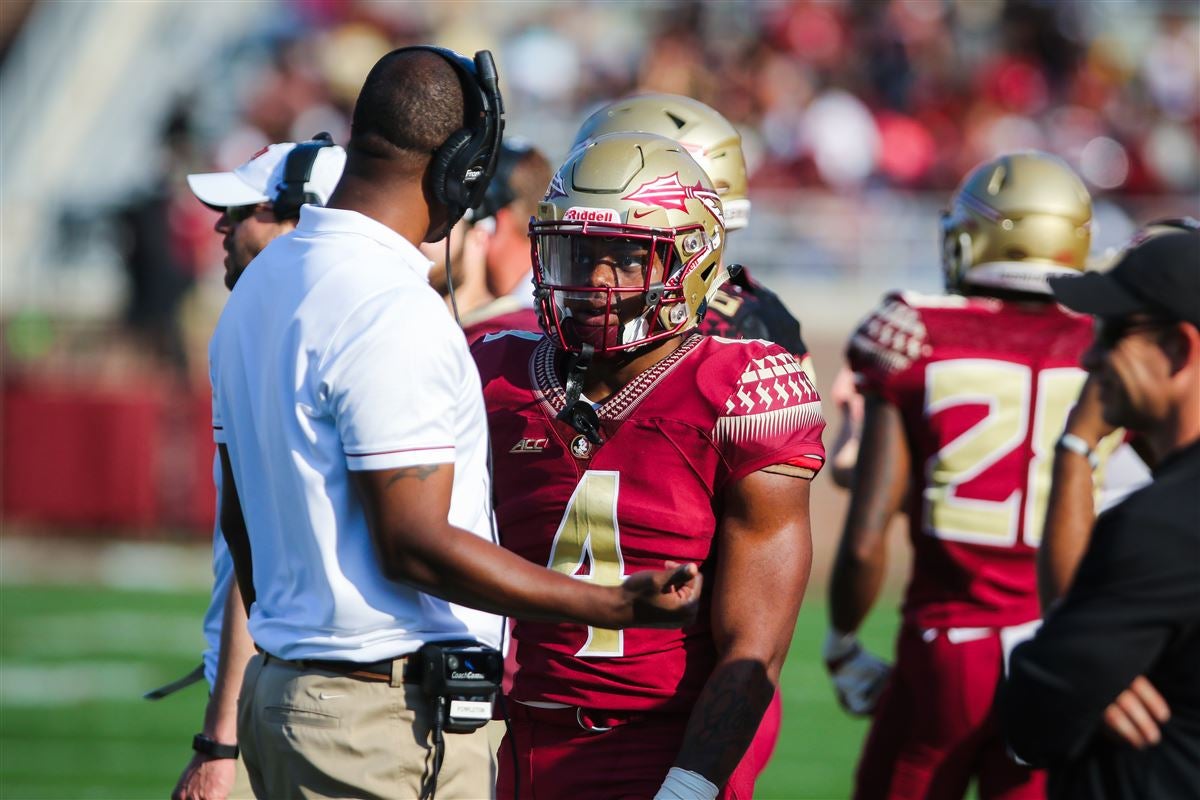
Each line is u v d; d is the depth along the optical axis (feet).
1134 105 168.35
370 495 27.48
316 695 28.73
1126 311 26.73
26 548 130.31
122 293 149.28
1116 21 174.81
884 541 43.75
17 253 153.69
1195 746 25.32
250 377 29.55
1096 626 25.38
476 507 29.19
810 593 117.08
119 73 175.83
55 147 170.50
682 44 167.22
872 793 44.34
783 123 158.61
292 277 29.17
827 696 87.40
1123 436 42.63
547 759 32.48
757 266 142.92
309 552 28.55
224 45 178.50
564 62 169.37
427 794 28.91
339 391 27.71
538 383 33.04
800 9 169.78
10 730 79.51
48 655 96.02
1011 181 44.32
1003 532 42.63
